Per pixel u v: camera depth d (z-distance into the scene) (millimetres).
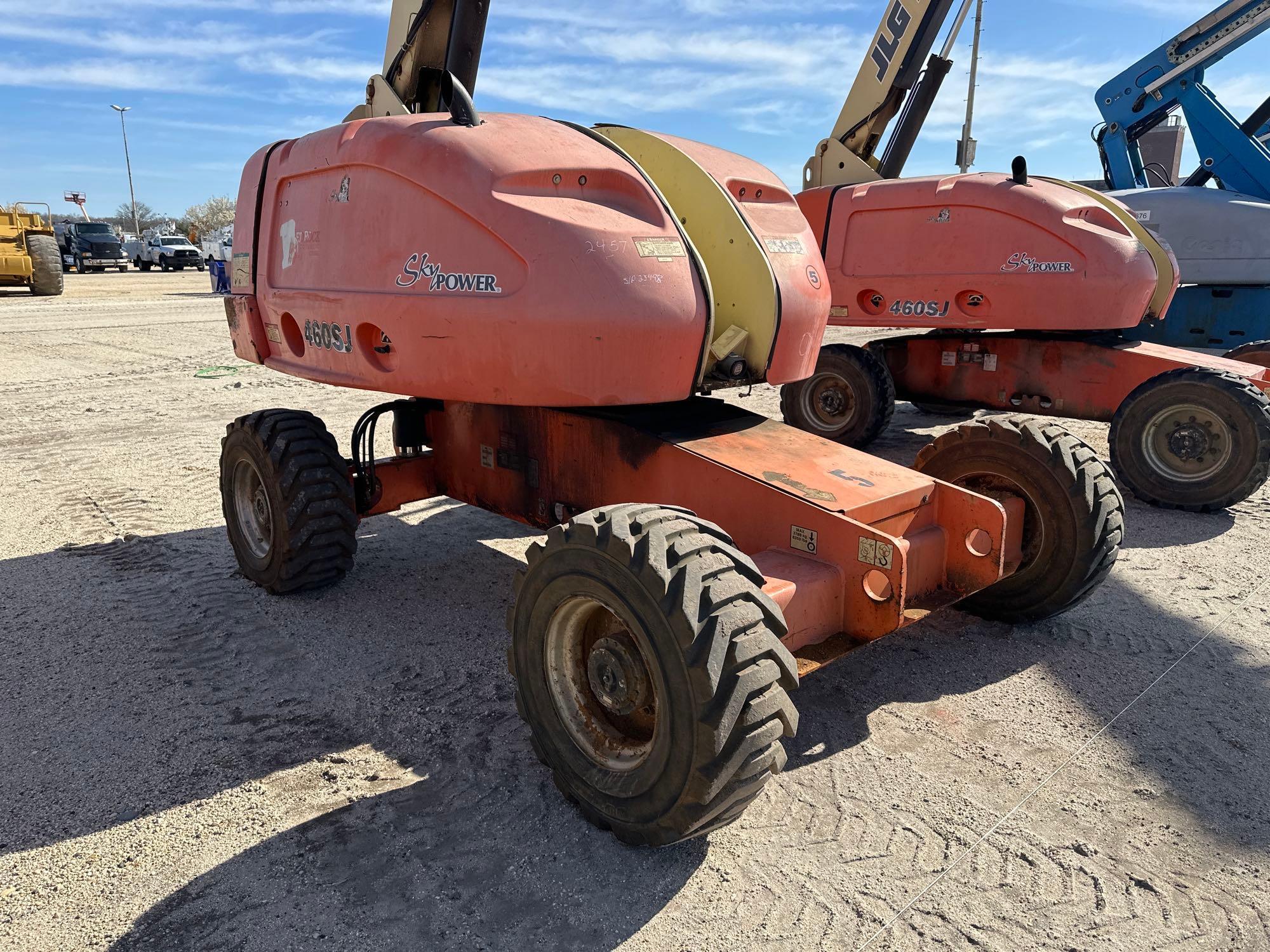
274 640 3898
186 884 2424
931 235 6785
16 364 11422
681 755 2234
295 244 3826
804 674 2664
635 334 2930
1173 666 3750
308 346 3828
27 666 3625
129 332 14844
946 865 2535
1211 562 5023
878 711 3387
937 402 7734
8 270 21984
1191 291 9672
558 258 2902
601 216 3018
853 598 2844
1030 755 3098
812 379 7758
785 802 2818
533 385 3037
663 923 2301
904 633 4055
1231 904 2398
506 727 3211
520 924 2291
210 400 9305
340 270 3494
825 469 3213
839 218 7203
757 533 3084
